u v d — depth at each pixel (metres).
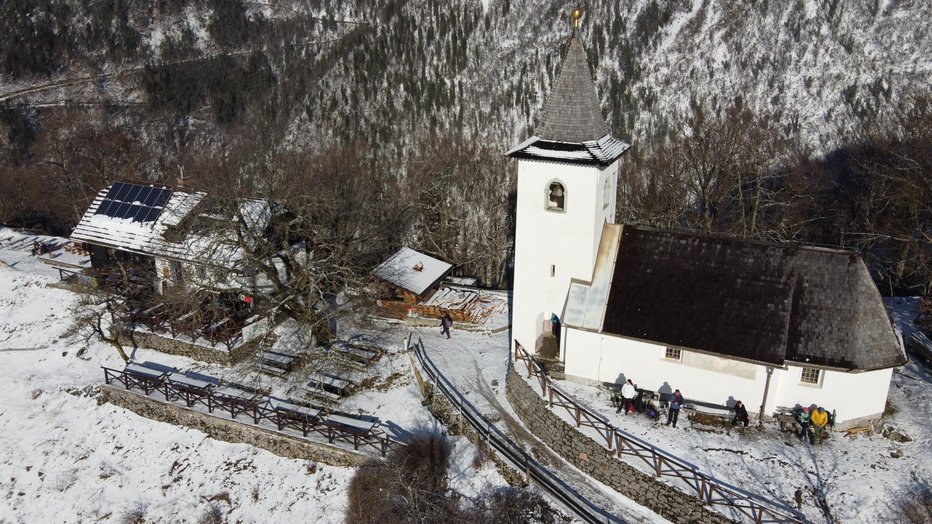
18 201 80.38
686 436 36.09
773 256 37.50
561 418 38.09
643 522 33.88
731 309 37.03
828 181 68.62
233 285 50.44
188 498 41.66
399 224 66.19
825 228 63.03
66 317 56.31
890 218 57.41
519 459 38.59
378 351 48.47
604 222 40.97
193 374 48.31
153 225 53.12
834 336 35.59
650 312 38.16
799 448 35.31
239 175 68.38
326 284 52.59
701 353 36.75
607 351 39.25
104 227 54.59
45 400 48.84
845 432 36.38
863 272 36.19
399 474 36.88
